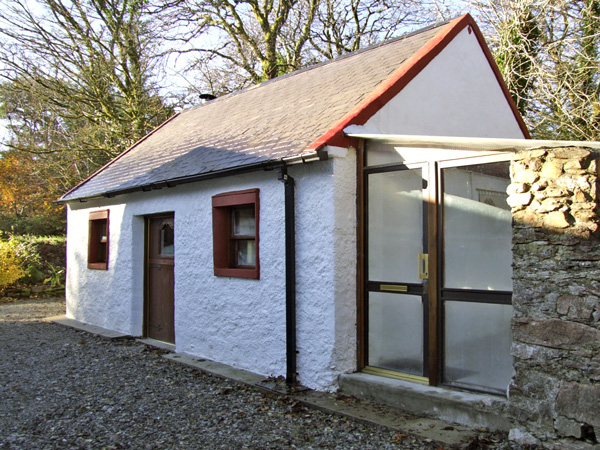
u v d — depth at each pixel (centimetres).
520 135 839
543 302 381
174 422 477
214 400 537
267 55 1834
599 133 1001
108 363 702
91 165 2191
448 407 439
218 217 685
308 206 552
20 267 1549
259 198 618
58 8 1580
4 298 1448
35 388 589
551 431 374
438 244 482
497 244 447
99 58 1623
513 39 1058
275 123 726
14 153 2255
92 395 561
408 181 514
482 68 758
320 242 536
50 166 1833
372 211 542
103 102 1672
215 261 681
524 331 389
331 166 528
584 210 363
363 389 502
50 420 485
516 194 396
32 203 2395
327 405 488
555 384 372
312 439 429
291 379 556
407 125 620
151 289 876
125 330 886
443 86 682
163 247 851
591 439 358
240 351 643
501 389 435
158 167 846
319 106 687
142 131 1719
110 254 936
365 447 409
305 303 552
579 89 991
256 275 616
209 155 746
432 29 786
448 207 480
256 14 1825
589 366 357
